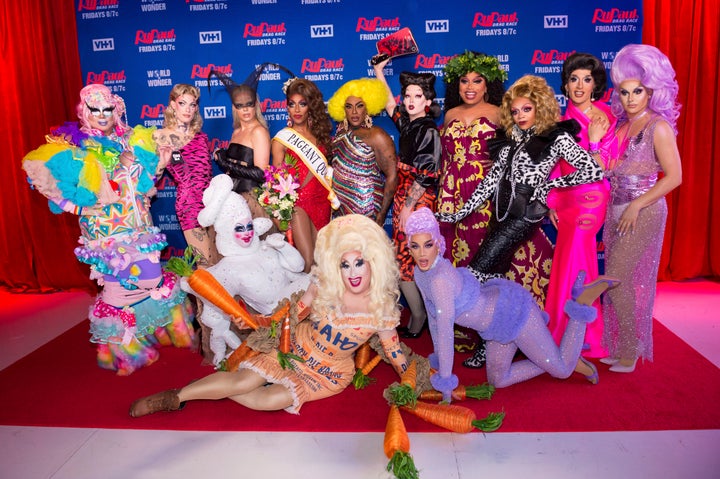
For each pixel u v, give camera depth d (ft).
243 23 18.26
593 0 17.33
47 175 13.98
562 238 14.90
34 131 20.13
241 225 14.06
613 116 14.51
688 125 18.90
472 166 15.14
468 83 15.11
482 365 14.80
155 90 18.86
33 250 21.42
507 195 14.39
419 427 12.06
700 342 15.49
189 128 16.16
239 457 11.21
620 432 11.62
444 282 12.25
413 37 17.70
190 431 12.16
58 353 16.22
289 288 14.49
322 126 16.19
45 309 19.76
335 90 18.38
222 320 14.25
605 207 14.49
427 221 12.12
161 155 15.46
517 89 13.88
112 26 18.63
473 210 15.08
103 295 15.16
